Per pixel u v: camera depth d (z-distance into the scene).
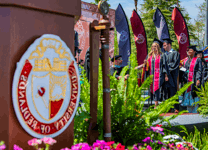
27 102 1.69
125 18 10.09
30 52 1.68
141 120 2.91
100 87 2.94
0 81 1.63
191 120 4.59
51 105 1.82
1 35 1.61
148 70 6.69
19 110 1.66
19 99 1.65
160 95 6.58
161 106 2.95
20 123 1.67
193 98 6.68
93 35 2.49
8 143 1.63
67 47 1.90
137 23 11.41
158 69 6.51
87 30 10.65
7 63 1.61
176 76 6.57
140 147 2.35
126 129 2.81
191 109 6.67
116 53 3.13
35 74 1.72
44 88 1.78
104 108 2.50
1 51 1.62
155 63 6.54
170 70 6.50
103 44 2.52
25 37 1.68
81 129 2.83
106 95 2.50
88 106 3.03
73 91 1.97
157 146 2.86
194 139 3.71
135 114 2.82
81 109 3.05
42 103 1.77
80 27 10.41
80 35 10.42
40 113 1.76
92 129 2.54
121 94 2.89
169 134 3.22
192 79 6.87
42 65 1.76
